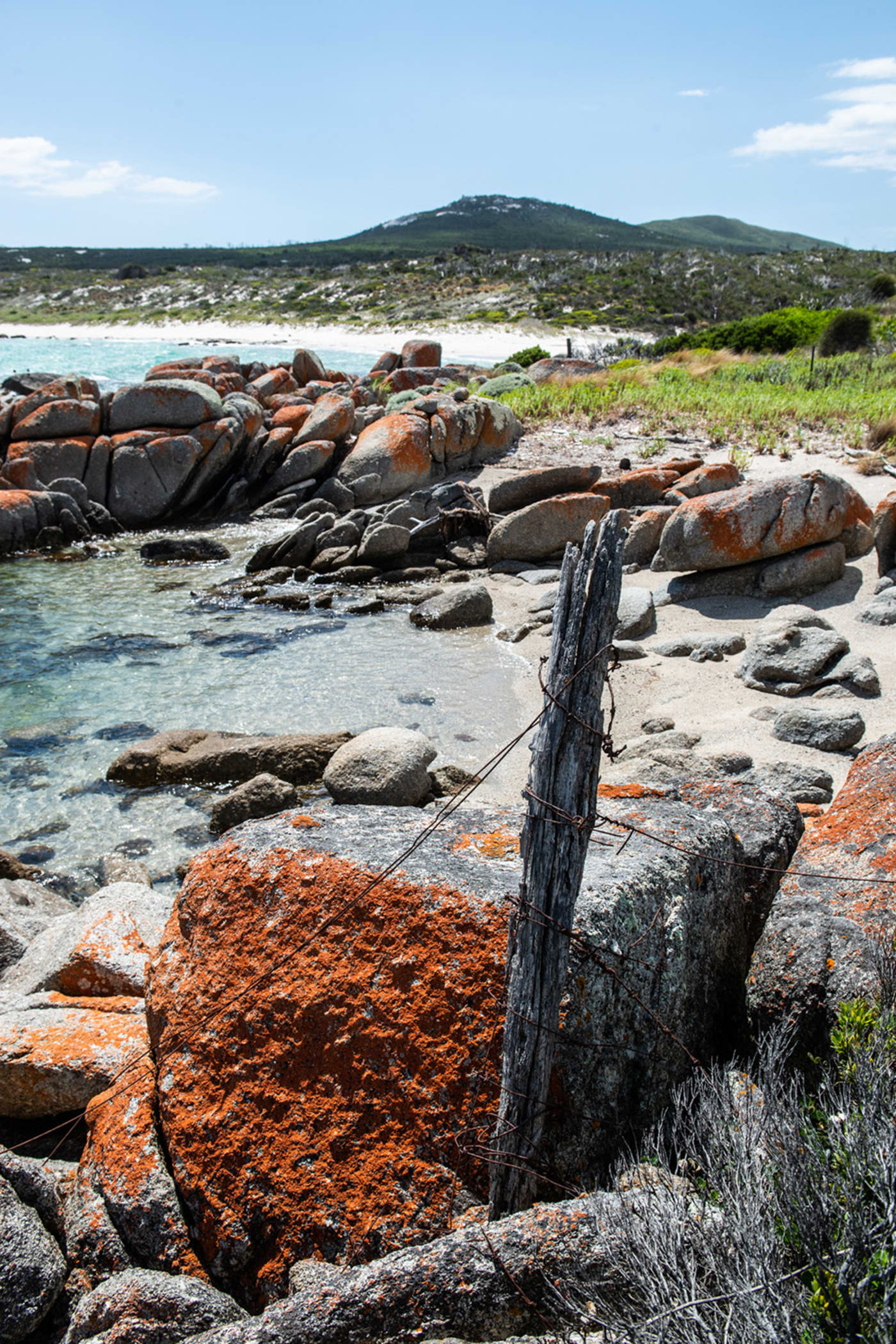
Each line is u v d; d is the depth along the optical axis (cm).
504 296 8212
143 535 2006
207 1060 371
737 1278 247
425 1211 329
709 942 424
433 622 1384
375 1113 344
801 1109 323
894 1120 283
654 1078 374
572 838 323
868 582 1226
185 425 2072
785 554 1255
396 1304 289
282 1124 349
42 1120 442
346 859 396
